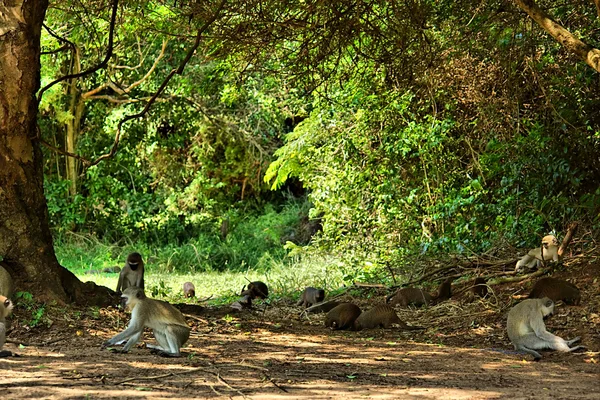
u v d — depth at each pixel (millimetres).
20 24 10836
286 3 11750
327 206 20844
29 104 11039
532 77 16094
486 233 15641
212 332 10836
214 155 33031
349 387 7020
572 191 14750
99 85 29188
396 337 11023
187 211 32031
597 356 8898
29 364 7793
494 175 16641
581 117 14641
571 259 12852
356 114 20250
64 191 28828
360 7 12156
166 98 28734
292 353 9172
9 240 10781
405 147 18484
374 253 19406
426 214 18969
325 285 17812
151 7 16484
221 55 12555
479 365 8500
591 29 14695
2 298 8492
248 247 30219
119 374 7355
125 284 12148
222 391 6699
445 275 14969
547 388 7137
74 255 27438
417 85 17453
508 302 11992
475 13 13852
